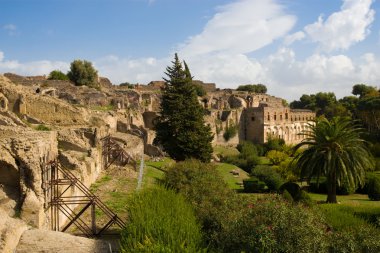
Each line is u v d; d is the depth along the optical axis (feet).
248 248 50.24
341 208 110.63
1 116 117.50
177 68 184.34
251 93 460.96
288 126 396.16
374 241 56.39
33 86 256.93
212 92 439.63
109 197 96.63
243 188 177.17
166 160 197.47
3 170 69.92
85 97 259.80
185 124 177.17
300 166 153.28
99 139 134.72
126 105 278.05
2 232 53.47
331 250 54.90
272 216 52.80
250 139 366.63
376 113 343.46
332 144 143.33
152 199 66.69
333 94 570.05
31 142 71.92
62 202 76.95
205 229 62.03
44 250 55.11
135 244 44.39
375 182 159.12
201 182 93.50
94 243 59.16
